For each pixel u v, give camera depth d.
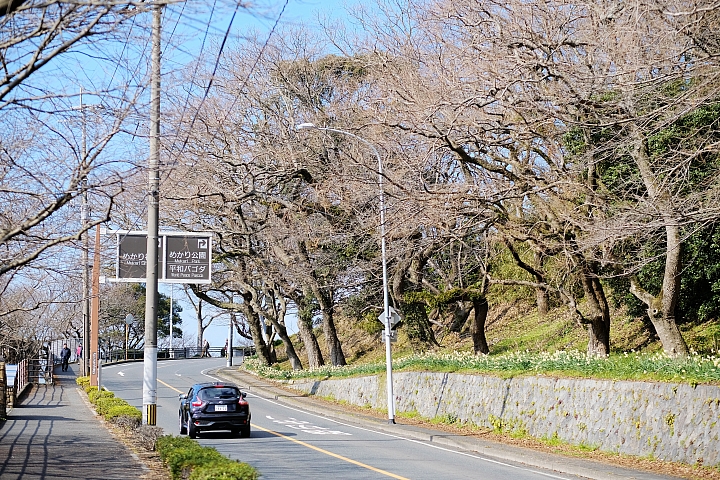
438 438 32.84
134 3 11.34
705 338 36.66
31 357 61.81
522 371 34.22
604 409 27.78
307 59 50.84
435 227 35.34
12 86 12.32
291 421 40.84
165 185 36.38
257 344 75.06
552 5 26.50
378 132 35.06
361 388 50.03
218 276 66.06
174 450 19.00
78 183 13.86
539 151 32.53
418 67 32.00
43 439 28.47
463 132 29.28
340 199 44.44
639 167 27.81
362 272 51.62
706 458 22.62
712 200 22.78
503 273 59.94
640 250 29.05
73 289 32.22
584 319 37.16
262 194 46.84
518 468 24.75
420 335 52.31
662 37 20.25
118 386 63.66
